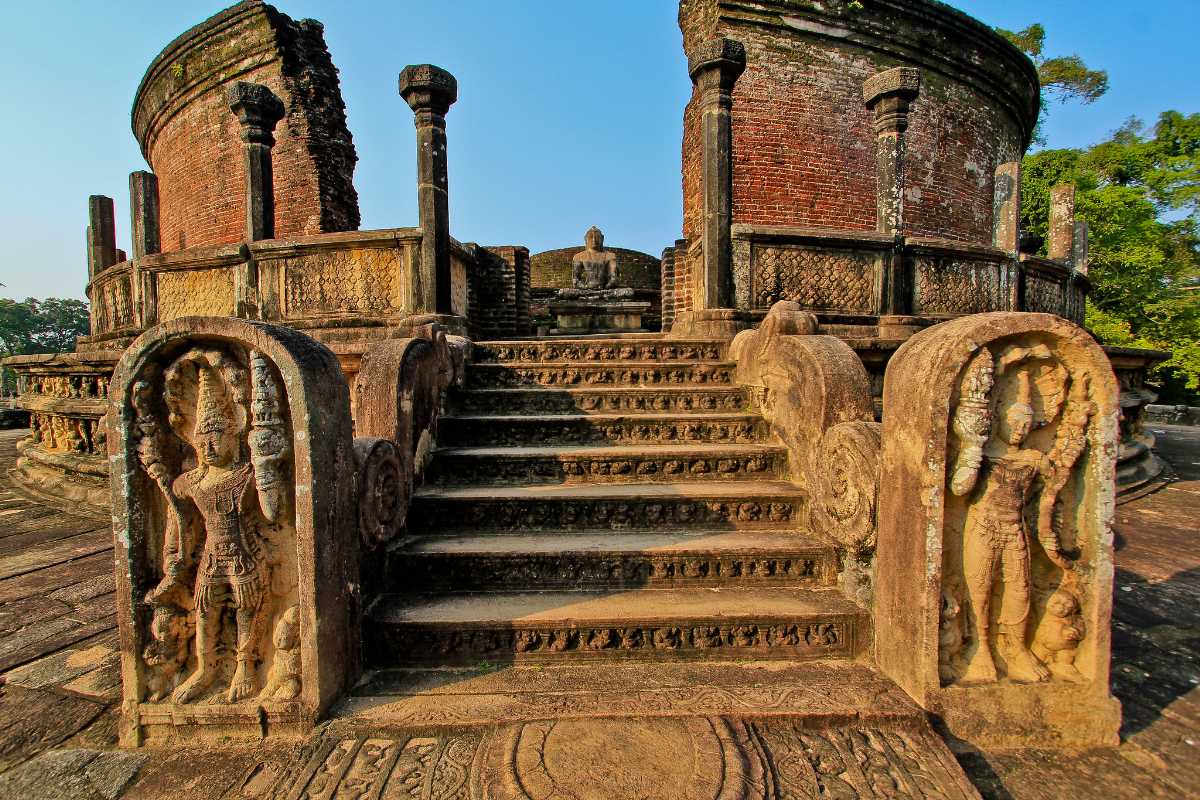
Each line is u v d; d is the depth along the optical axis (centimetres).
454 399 443
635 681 238
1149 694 242
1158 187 2202
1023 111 1309
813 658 258
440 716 214
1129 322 2098
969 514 217
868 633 258
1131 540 445
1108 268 2039
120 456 215
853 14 992
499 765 188
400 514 301
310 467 211
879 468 245
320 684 214
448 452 375
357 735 206
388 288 593
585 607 268
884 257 605
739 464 373
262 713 213
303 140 1110
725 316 555
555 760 189
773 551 294
